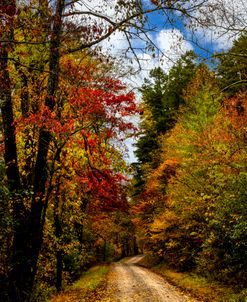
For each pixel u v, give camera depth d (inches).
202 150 641.6
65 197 626.8
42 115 378.6
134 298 604.7
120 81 406.0
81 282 861.2
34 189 404.5
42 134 403.5
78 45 381.4
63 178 533.6
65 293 666.2
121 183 643.5
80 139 465.1
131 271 1189.7
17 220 390.9
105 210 864.9
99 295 641.0
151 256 1669.5
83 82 404.8
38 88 447.2
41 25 338.3
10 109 399.9
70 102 406.3
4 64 376.2
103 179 529.0
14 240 393.4
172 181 852.0
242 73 384.8
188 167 774.5
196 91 914.1
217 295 575.2
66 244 748.6
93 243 1476.4
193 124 829.2
